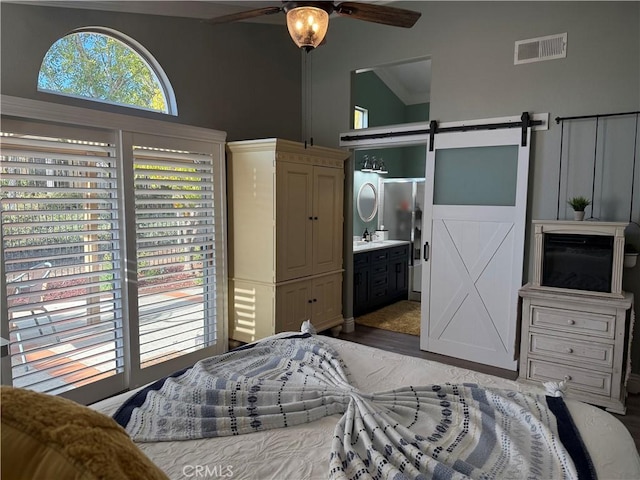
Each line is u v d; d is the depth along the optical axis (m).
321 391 1.82
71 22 3.06
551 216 3.65
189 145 3.69
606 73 3.38
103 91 3.32
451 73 4.05
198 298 3.85
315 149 4.20
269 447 1.50
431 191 4.18
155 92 3.70
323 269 4.48
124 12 3.37
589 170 3.48
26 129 2.71
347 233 4.86
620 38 3.32
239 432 1.58
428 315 4.29
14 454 0.60
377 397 1.74
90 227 3.06
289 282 4.04
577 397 3.17
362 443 1.45
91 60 3.24
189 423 1.60
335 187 4.56
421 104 7.16
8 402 0.66
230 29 4.21
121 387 3.28
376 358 2.30
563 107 3.56
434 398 1.75
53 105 2.77
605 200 3.44
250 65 4.43
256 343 2.48
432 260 4.22
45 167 2.77
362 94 6.23
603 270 3.20
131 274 3.28
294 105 4.94
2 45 2.71
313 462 1.41
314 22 2.13
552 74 3.59
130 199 3.24
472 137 3.93
